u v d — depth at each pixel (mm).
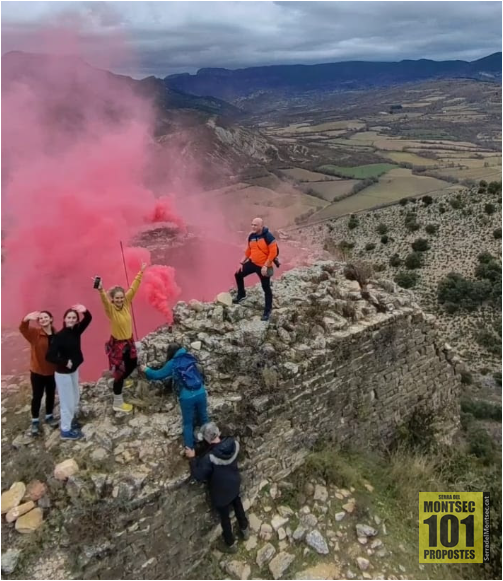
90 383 6449
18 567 4613
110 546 4809
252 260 7109
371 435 8000
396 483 7113
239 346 6797
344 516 6246
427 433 8680
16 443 5531
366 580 5625
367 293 8633
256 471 6230
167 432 5684
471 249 49031
